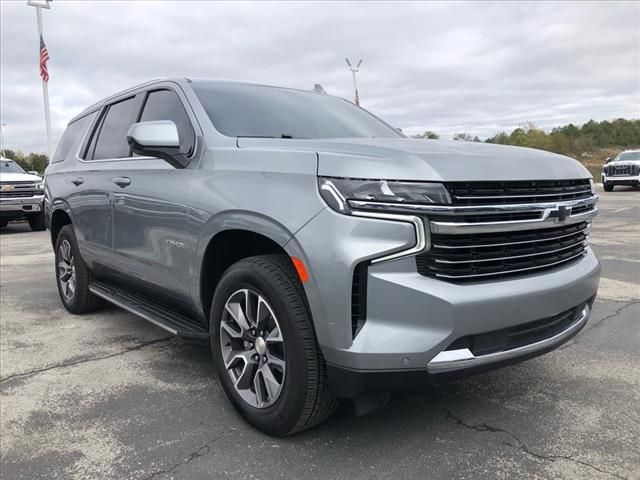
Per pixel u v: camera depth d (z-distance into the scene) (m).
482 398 3.22
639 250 8.60
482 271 2.49
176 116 3.68
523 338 2.66
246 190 2.80
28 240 12.40
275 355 2.75
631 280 6.35
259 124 3.49
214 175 3.06
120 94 4.66
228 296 2.94
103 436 2.84
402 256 2.35
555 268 2.82
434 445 2.69
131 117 4.27
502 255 2.54
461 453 2.62
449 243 2.38
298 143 2.92
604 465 2.50
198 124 3.39
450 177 2.35
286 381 2.62
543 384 3.42
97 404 3.22
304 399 2.56
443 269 2.38
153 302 4.11
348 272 2.35
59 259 5.46
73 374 3.71
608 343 4.16
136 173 3.83
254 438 2.79
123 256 4.07
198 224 3.11
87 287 5.08
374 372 2.36
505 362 2.54
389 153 2.48
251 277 2.74
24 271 7.86
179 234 3.31
